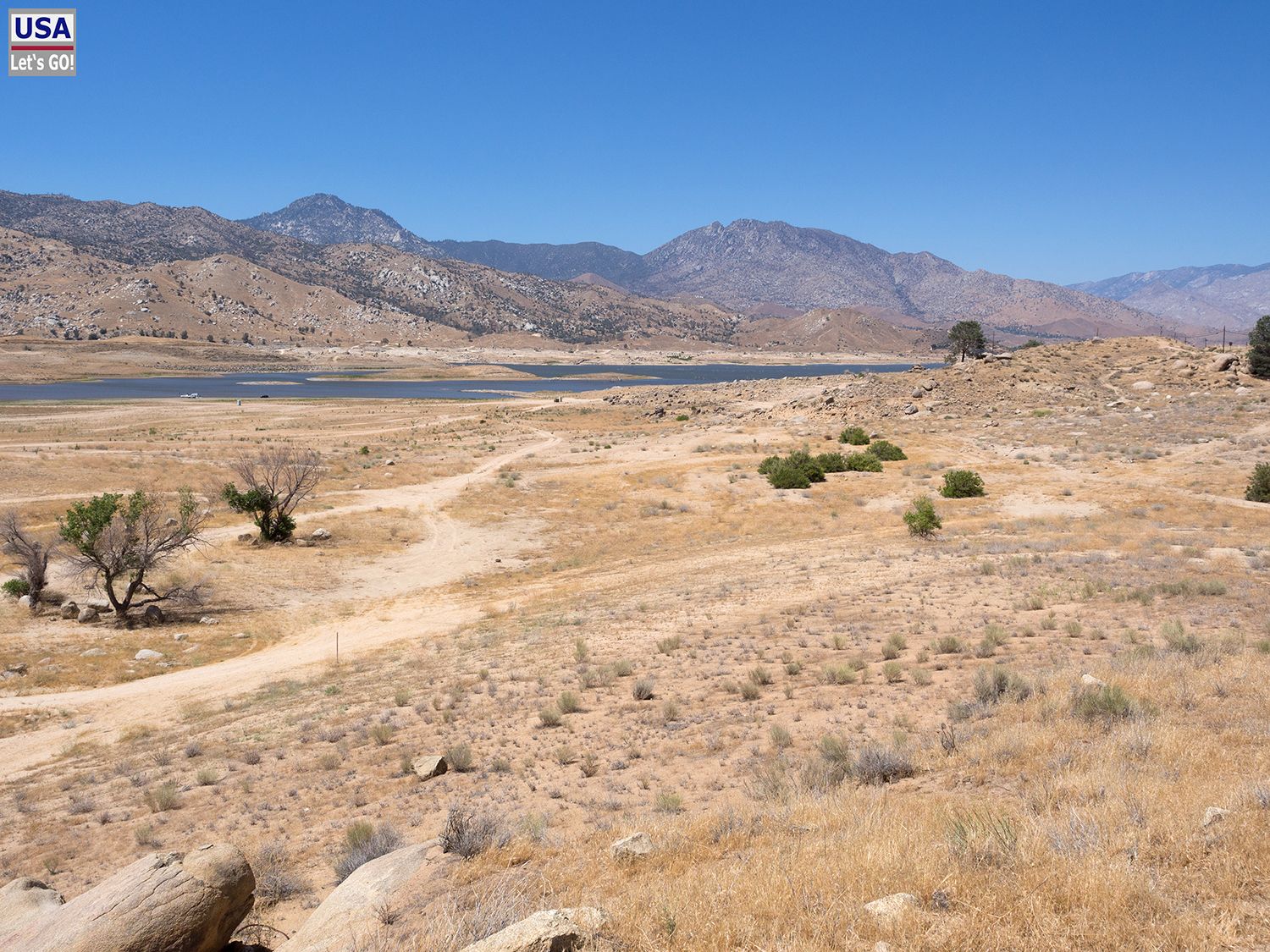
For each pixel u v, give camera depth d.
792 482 59.47
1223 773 8.06
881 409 93.31
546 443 93.19
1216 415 73.81
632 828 9.38
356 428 111.00
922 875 6.25
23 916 6.77
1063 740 10.39
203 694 27.45
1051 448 66.56
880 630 21.44
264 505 49.56
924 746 11.35
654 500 59.59
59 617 36.41
